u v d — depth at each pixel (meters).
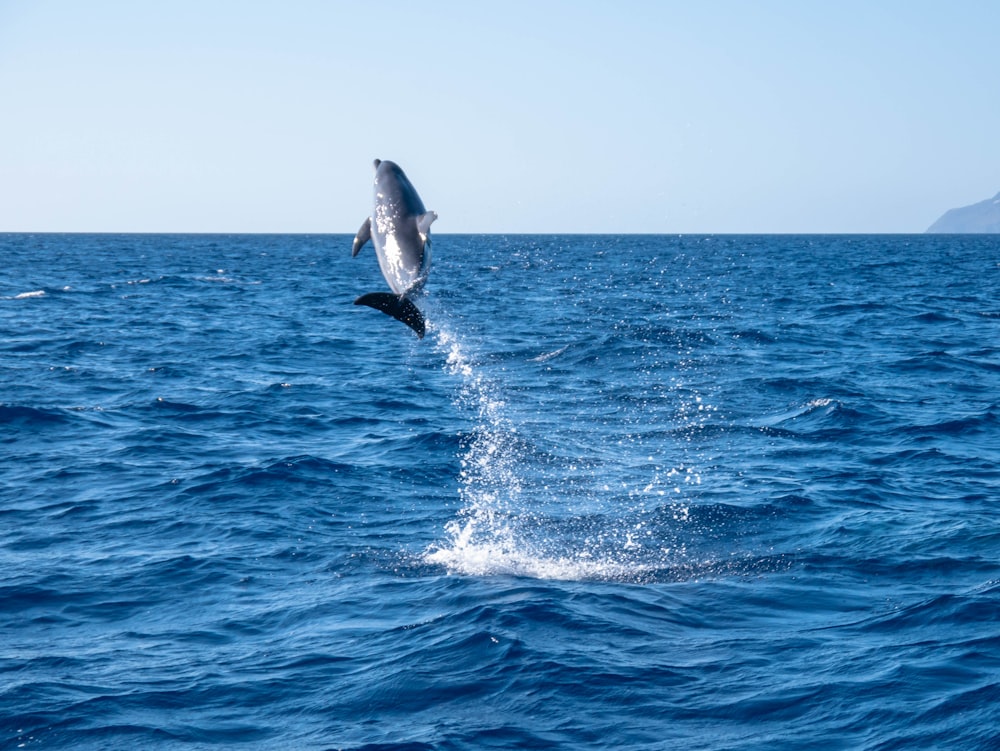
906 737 7.66
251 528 13.96
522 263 112.94
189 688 8.87
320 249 179.12
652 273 88.31
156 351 33.56
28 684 8.96
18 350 32.78
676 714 8.17
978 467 17.56
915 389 25.72
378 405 24.02
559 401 24.52
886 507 14.84
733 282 73.81
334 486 16.33
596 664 9.11
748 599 11.10
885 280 76.94
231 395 25.03
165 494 15.74
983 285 71.06
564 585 11.55
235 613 10.80
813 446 19.38
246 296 60.62
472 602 10.83
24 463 17.75
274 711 8.41
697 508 14.98
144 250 163.88
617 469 17.62
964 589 11.12
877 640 9.72
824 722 7.97
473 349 34.19
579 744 7.69
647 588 11.52
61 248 171.62
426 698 8.53
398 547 13.20
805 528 13.92
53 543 13.30
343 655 9.52
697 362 30.75
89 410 22.62
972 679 8.62
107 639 10.12
